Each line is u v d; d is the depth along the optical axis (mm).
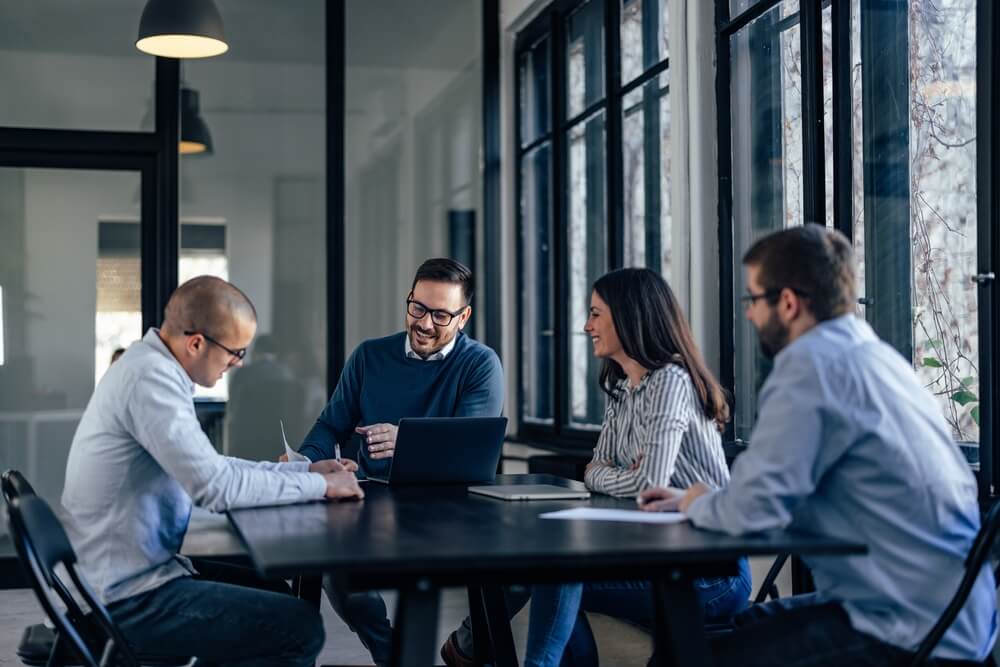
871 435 2105
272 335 6238
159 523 2598
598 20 5629
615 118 5352
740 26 4293
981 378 2988
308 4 6348
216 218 6203
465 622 3547
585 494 2838
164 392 2551
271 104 6289
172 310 2637
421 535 2148
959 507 2141
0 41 6039
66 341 6113
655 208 4969
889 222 3408
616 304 2943
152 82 6164
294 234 6289
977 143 2988
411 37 6508
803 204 3879
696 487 2412
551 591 2992
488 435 3158
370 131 6418
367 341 3777
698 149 4469
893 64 3371
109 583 2514
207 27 4844
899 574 2105
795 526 2260
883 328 3453
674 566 2076
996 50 2924
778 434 2102
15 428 6070
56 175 6105
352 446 4059
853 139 3592
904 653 2082
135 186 6180
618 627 4777
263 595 2541
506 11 6555
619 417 3045
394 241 6422
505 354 6668
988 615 2162
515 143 6641
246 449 6188
